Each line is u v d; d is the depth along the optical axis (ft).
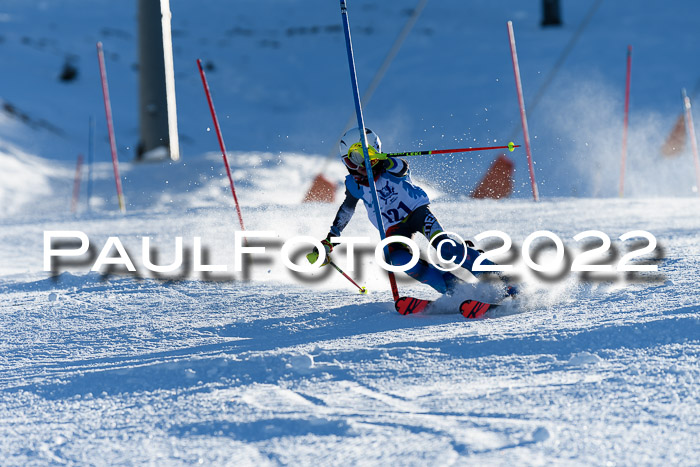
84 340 45.37
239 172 196.75
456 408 26.18
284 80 347.36
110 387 32.30
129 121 295.89
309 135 277.23
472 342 35.58
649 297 45.96
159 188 194.49
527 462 21.12
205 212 132.57
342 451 22.75
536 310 45.70
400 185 52.37
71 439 25.79
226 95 331.16
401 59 353.51
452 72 321.73
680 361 30.42
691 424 23.45
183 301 57.21
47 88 315.99
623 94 269.85
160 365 34.71
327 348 36.70
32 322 51.37
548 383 28.55
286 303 54.75
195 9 464.65
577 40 345.10
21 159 234.79
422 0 97.04
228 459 22.77
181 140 273.75
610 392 26.94
